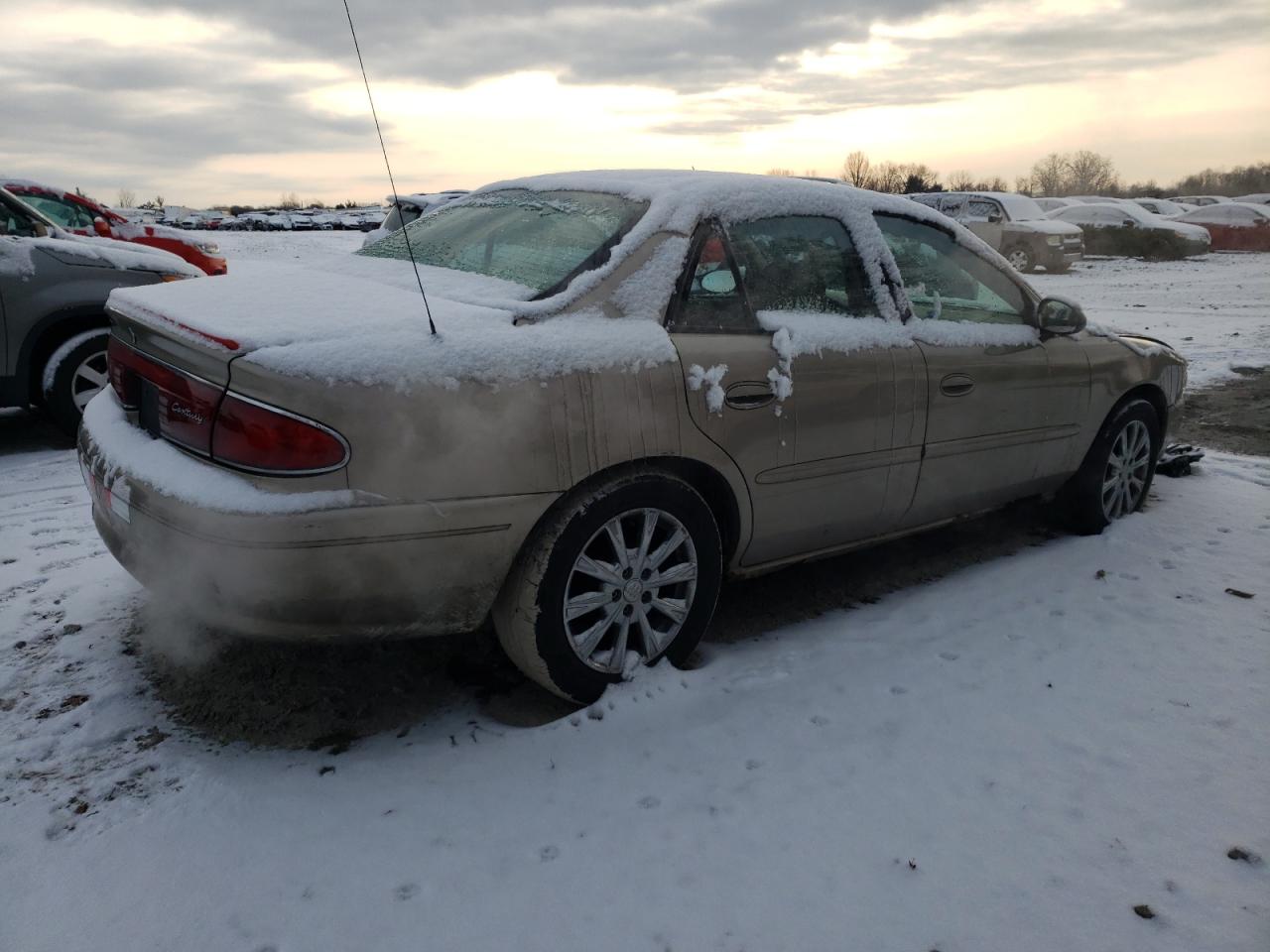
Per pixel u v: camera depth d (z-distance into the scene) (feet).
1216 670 10.53
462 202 12.98
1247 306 47.29
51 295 18.70
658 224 9.95
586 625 9.55
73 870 7.13
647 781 8.43
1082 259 84.79
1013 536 15.24
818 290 11.18
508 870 7.29
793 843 7.65
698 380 9.51
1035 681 10.29
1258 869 7.43
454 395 8.08
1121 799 8.28
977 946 6.66
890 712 9.64
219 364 7.84
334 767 8.56
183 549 7.94
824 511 11.09
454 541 8.22
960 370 12.15
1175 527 15.31
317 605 7.90
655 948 6.57
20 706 9.25
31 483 16.57
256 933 6.61
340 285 9.77
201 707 9.41
